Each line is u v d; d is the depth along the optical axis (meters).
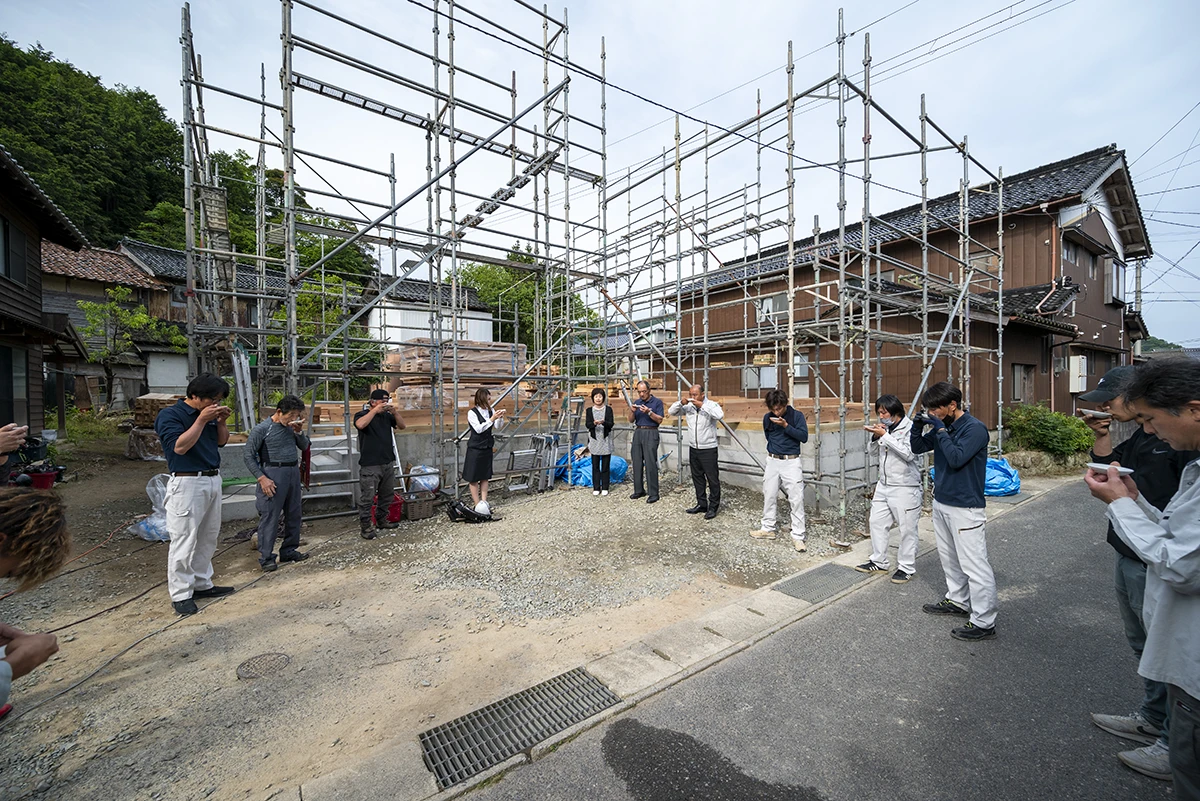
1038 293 11.18
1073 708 2.58
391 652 3.20
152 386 18.17
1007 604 3.85
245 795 2.05
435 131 6.97
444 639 3.36
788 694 2.72
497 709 2.60
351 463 6.49
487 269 24.94
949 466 3.39
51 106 23.83
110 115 25.83
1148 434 2.43
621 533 5.68
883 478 4.43
